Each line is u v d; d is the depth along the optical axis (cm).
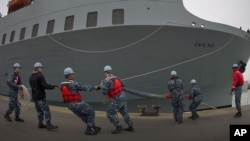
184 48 1357
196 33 1334
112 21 1333
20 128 722
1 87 2070
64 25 1451
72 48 1449
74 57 1467
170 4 1339
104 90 668
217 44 1408
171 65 1384
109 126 802
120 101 680
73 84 640
